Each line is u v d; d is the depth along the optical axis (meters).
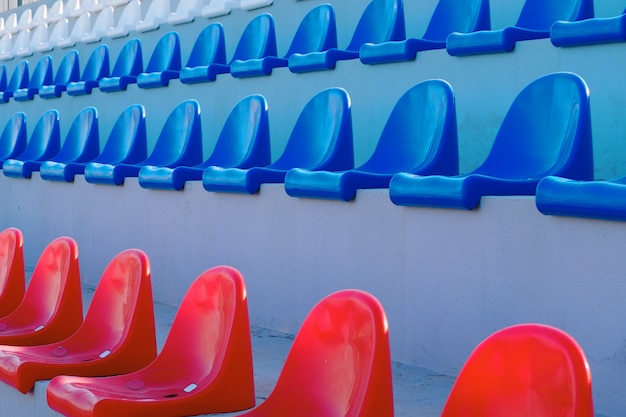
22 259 3.67
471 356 1.44
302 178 3.42
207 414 2.18
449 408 1.45
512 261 2.60
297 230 3.53
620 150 3.67
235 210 3.90
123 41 8.41
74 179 5.31
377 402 1.64
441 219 2.85
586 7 4.33
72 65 8.55
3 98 8.74
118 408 2.12
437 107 3.71
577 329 2.39
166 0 8.24
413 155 3.81
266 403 1.96
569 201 2.35
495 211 2.65
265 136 4.60
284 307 3.61
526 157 3.31
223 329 2.26
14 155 7.35
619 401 2.27
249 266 3.82
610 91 3.69
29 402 2.63
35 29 10.88
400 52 4.54
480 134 4.24
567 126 3.15
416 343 2.96
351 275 3.25
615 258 2.27
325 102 4.30
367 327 1.71
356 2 6.08
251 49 6.44
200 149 5.13
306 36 6.01
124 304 2.78
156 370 2.39
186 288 4.28
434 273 2.88
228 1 7.04
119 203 4.84
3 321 3.35
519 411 1.35
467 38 4.21
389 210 3.07
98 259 5.08
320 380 1.84
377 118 4.76
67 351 2.85
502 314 2.63
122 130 6.03
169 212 4.39
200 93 6.07
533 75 3.99
